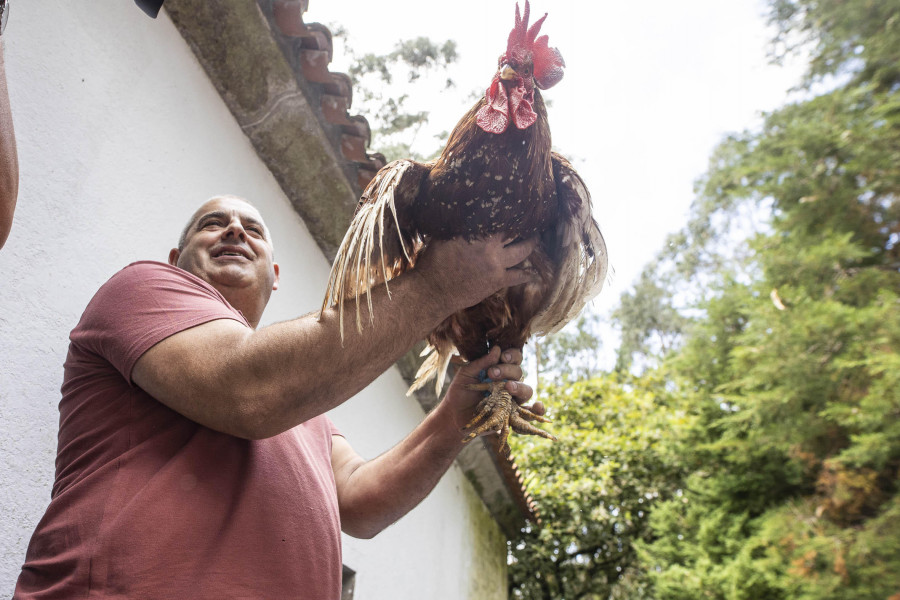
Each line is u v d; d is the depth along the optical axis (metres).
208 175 3.37
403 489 2.13
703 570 9.90
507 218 1.90
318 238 4.42
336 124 3.91
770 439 10.38
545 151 1.98
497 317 2.10
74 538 1.41
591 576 10.48
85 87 2.63
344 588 4.16
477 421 2.04
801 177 12.23
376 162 4.08
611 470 11.09
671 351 13.66
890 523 9.04
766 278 11.52
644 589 10.84
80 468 1.54
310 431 2.06
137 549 1.38
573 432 11.33
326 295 1.60
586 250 2.16
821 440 10.45
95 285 2.54
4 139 1.30
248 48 3.45
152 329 1.55
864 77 12.73
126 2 2.95
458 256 1.75
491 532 8.40
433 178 1.94
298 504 1.65
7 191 1.30
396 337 1.60
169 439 1.56
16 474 2.12
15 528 2.10
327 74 3.65
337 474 2.28
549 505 10.40
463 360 2.40
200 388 1.45
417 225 2.00
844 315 9.98
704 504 10.96
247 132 3.77
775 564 9.46
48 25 2.50
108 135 2.72
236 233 2.33
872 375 9.80
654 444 11.57
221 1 3.26
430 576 5.65
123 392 1.60
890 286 10.92
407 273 1.72
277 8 3.38
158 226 2.94
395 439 5.21
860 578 8.85
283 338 1.48
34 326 2.26
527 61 2.00
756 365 10.61
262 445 1.68
